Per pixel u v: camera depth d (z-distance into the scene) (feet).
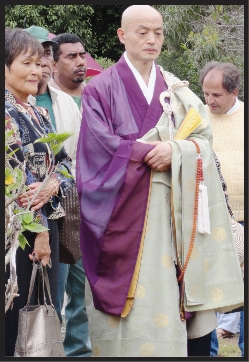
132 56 16.05
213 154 16.08
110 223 15.23
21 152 14.67
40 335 14.21
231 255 15.74
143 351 15.10
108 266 15.29
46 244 14.92
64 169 15.57
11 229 12.60
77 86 20.18
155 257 15.29
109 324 15.35
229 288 15.60
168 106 15.97
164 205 15.43
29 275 14.83
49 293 14.78
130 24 15.93
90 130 15.60
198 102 16.37
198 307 15.34
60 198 15.61
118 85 15.96
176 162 15.29
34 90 15.31
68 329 18.86
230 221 15.85
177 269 15.47
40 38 18.08
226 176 19.31
